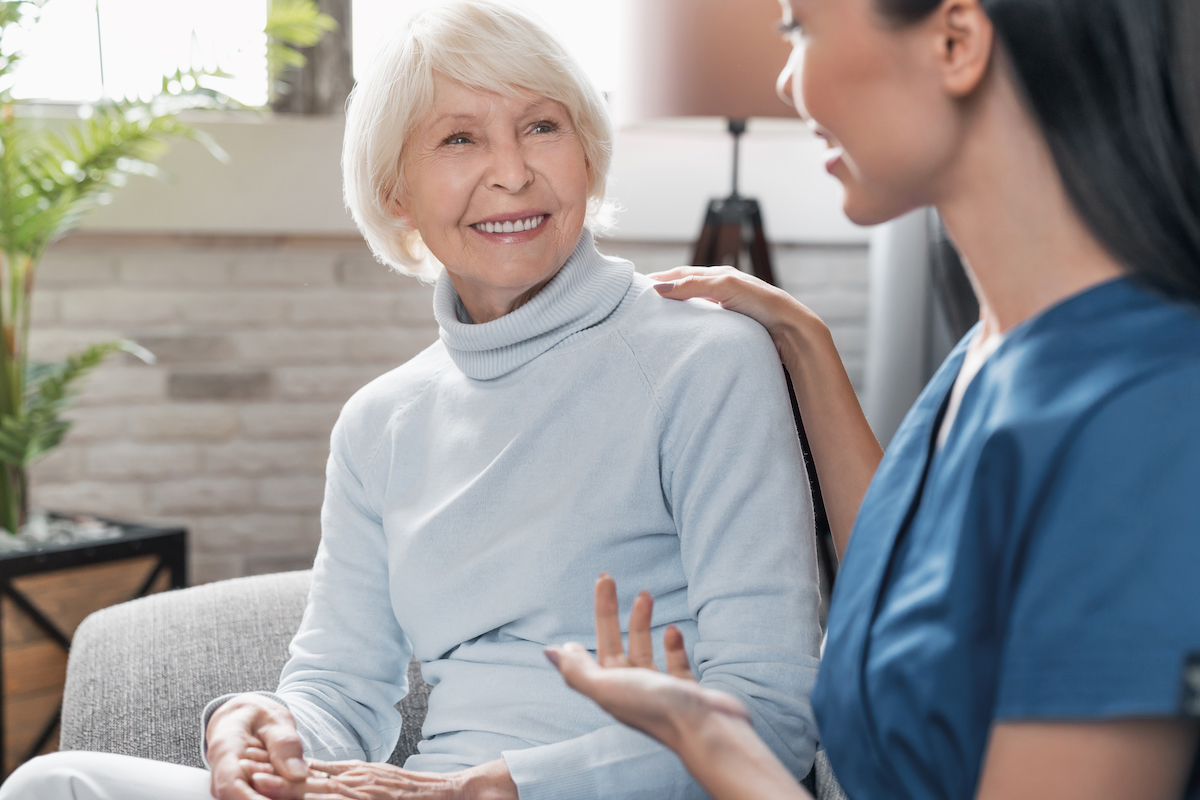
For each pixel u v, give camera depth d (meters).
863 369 3.18
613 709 0.60
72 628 2.09
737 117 2.23
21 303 2.60
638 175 2.96
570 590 1.06
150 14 2.78
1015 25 0.53
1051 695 0.48
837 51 0.58
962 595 0.55
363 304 2.93
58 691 2.07
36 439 2.22
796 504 1.03
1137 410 0.49
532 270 1.11
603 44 2.98
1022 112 0.55
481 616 1.08
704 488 1.02
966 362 0.69
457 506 1.10
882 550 0.64
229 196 2.76
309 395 2.93
